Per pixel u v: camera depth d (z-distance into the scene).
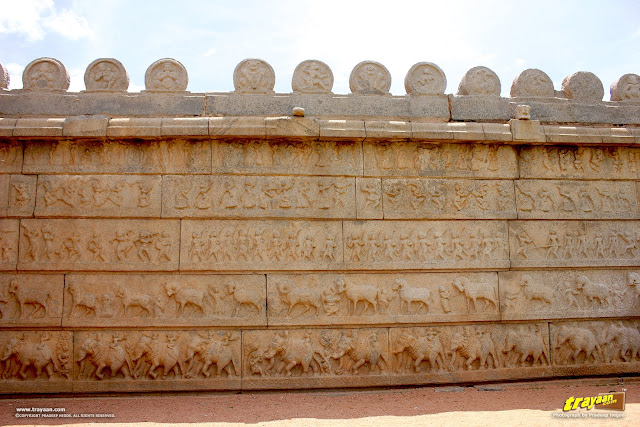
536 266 8.05
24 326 7.20
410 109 8.30
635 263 8.32
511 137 8.12
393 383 7.50
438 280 7.88
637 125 8.83
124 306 7.33
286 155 7.88
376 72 8.44
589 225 8.35
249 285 7.54
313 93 8.20
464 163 8.19
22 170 7.55
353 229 7.82
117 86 7.98
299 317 7.50
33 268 7.32
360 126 7.85
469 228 8.05
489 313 7.84
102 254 7.45
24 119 7.52
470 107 8.42
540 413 6.01
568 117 8.63
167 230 7.58
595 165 8.50
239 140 7.83
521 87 8.75
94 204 7.54
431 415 6.02
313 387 7.36
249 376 7.34
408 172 8.04
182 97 7.98
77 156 7.66
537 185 8.30
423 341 7.61
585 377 7.94
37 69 7.95
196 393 7.22
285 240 7.70
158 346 7.27
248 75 8.16
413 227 7.95
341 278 7.68
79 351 7.23
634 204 8.53
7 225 7.42
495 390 7.38
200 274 7.53
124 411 6.35
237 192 7.73
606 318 8.16
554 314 7.97
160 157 7.71
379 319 7.61
